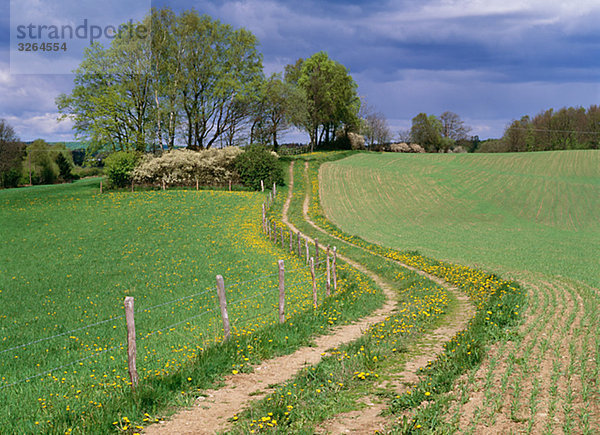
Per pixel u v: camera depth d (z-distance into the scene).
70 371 11.53
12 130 94.62
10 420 8.05
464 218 55.78
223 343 11.41
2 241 35.53
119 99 62.22
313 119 106.50
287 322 13.59
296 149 120.94
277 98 77.56
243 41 72.31
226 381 9.59
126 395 8.45
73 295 21.73
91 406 8.20
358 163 90.88
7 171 92.19
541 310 15.00
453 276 24.20
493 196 66.88
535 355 9.98
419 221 53.72
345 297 18.03
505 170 86.94
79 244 34.53
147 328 15.86
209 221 42.66
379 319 15.62
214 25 68.94
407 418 7.09
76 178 110.94
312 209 54.19
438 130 152.50
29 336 15.66
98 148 64.94
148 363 11.41
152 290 22.08
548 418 6.89
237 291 21.14
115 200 52.12
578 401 7.48
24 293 22.28
